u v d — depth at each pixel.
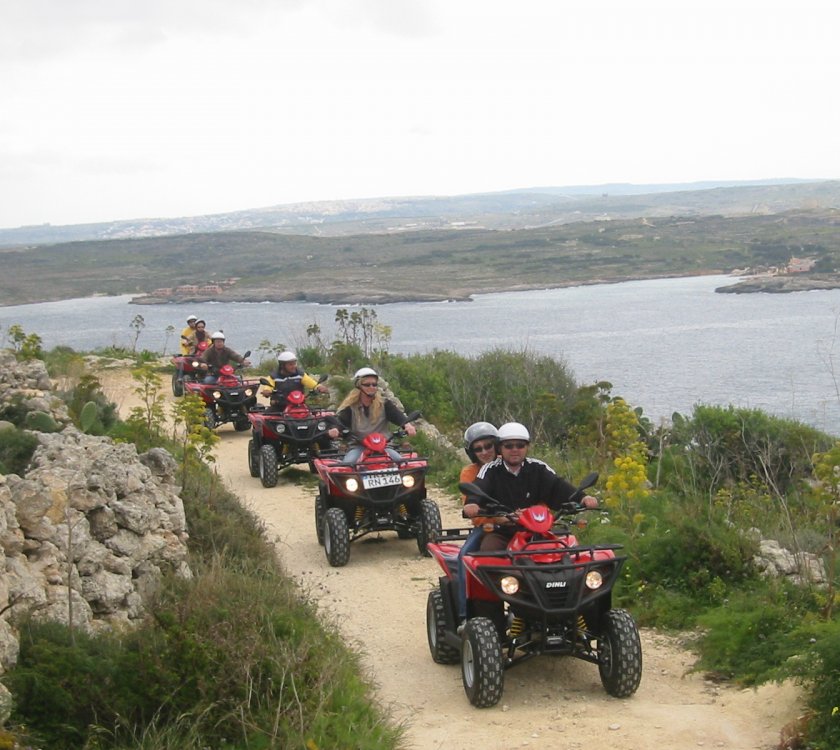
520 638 7.57
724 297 122.00
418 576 11.18
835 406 32.06
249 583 8.76
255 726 6.24
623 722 6.91
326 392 17.94
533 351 26.39
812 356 50.16
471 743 6.72
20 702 5.94
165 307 154.00
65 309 157.75
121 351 34.53
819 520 12.45
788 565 9.43
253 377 28.83
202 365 22.39
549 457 16.02
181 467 13.24
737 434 17.55
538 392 22.69
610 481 11.36
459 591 7.86
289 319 103.12
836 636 6.56
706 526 9.89
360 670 7.94
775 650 7.75
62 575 7.39
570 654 7.44
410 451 12.65
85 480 8.59
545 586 7.24
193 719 6.31
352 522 12.27
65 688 6.14
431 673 8.30
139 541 8.70
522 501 8.12
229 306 152.12
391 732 6.73
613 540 10.38
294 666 6.91
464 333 77.25
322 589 10.77
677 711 7.07
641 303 116.81
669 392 38.44
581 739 6.67
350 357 28.52
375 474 11.93
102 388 25.05
